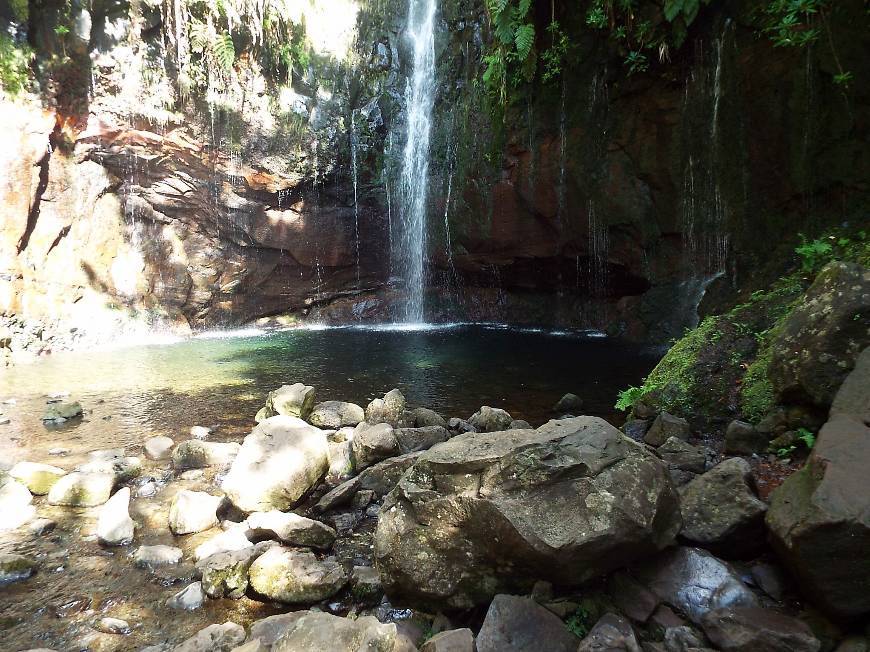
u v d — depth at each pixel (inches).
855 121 296.2
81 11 410.9
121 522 145.6
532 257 539.2
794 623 90.1
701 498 118.5
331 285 623.2
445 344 459.8
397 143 620.7
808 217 328.8
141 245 498.0
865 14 277.0
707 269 399.5
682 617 99.2
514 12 421.1
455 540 109.0
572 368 349.7
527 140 487.5
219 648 98.5
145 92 458.6
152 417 249.9
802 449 150.3
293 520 138.4
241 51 518.3
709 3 349.4
